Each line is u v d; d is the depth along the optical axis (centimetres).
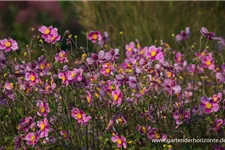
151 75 865
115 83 829
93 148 848
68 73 805
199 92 1048
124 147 789
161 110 850
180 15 1437
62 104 844
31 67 878
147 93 852
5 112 874
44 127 789
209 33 875
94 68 875
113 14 1549
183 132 852
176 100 878
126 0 1517
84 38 1628
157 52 868
